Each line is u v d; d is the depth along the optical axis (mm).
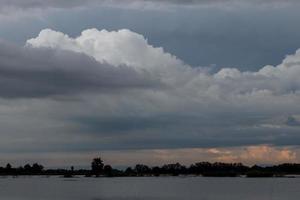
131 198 195125
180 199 189250
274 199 191000
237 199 190625
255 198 195625
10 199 193250
